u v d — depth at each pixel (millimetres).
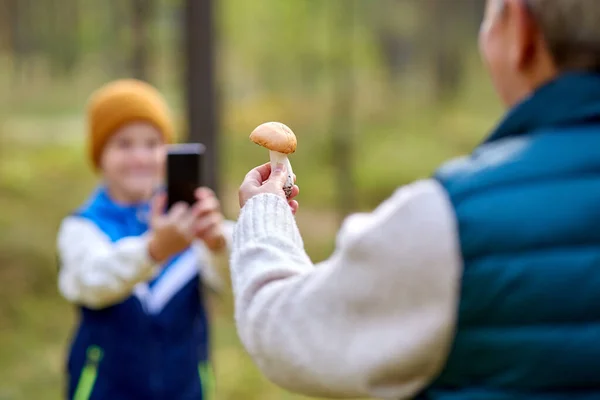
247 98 18281
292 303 1030
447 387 1006
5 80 18234
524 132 1062
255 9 12469
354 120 15133
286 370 1028
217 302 7406
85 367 2641
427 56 17906
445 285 948
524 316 944
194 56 7359
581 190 958
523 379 952
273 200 1150
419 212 964
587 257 935
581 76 1022
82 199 11750
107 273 2512
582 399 941
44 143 15453
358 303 980
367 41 13586
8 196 11125
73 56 15586
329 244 10328
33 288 8016
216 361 6223
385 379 984
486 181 981
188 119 7395
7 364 6145
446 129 17172
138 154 2859
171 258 2750
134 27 10273
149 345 2635
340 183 12891
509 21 1105
